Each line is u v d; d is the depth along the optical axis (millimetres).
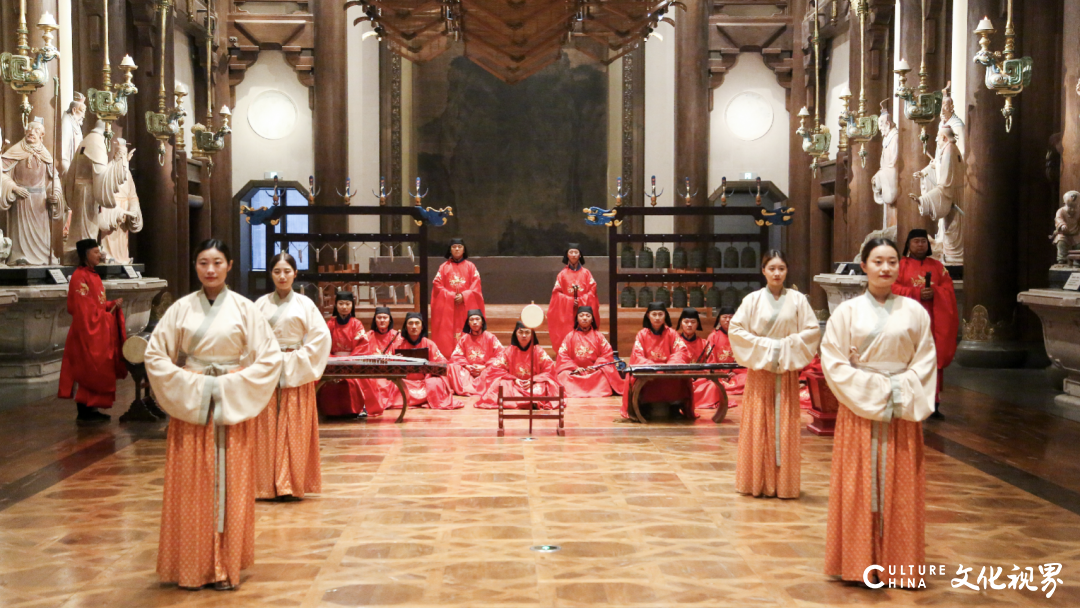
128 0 15695
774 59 20719
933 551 5312
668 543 5465
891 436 4641
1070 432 8711
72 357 9258
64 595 4613
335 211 12547
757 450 6512
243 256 20938
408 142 22656
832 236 19688
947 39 14078
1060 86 12766
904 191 14211
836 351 4664
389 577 4871
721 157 20984
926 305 9352
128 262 13867
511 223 23094
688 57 20531
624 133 22391
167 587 4727
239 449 4715
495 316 17047
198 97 19703
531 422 9117
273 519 5965
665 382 9766
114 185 12734
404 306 17703
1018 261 13031
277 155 20781
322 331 6473
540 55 15820
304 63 20516
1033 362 12984
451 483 6934
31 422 9320
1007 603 4531
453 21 14070
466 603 4512
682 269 13789
